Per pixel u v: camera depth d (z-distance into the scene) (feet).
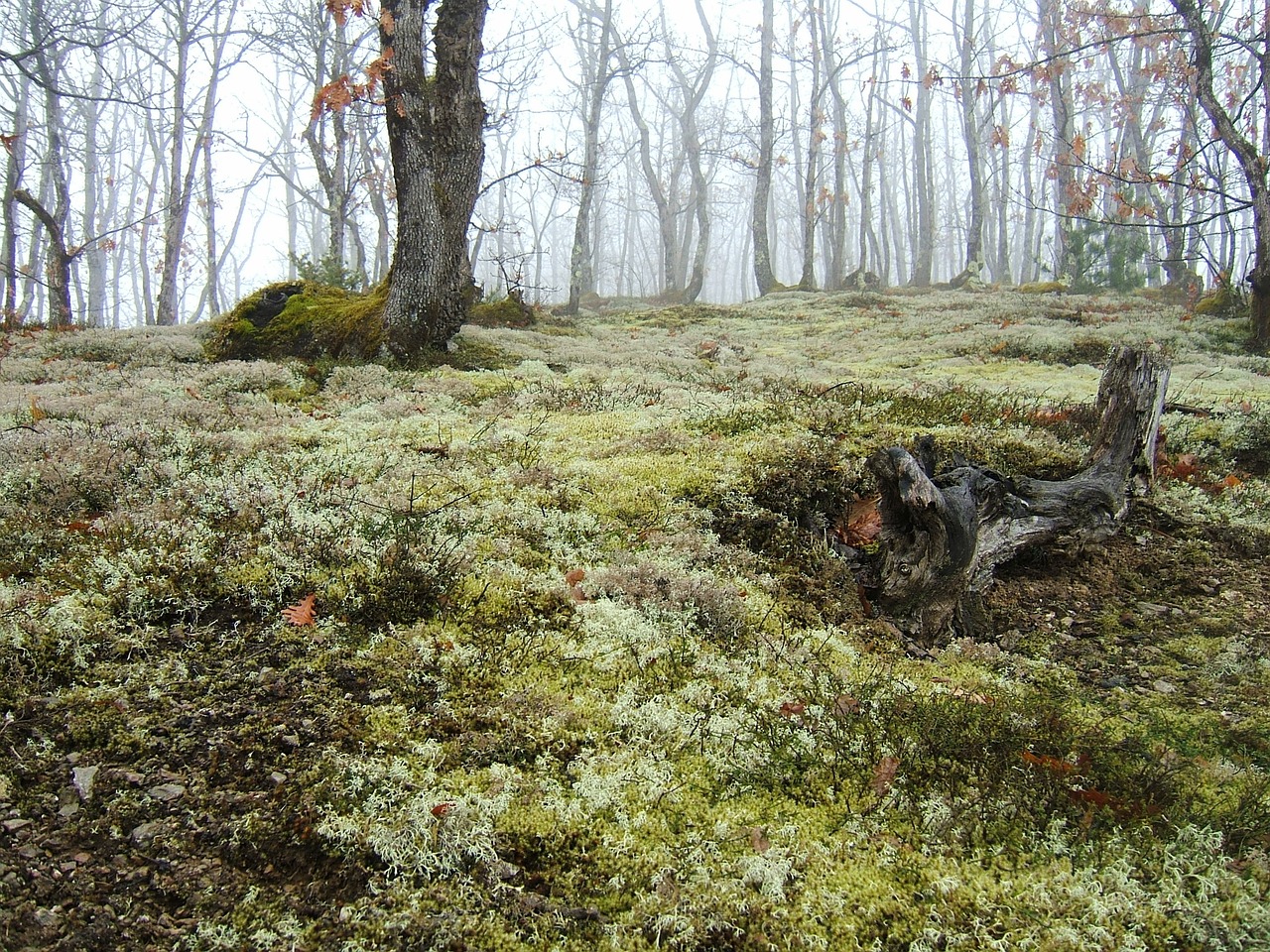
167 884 7.75
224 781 8.89
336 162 67.87
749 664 11.93
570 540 15.26
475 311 47.98
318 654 11.07
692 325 62.90
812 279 99.71
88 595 11.64
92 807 8.45
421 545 13.67
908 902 7.82
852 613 14.35
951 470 17.22
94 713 9.64
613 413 23.70
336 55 69.46
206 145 82.79
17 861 7.75
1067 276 78.18
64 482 15.55
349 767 9.07
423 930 7.36
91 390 25.49
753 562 15.33
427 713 10.15
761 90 99.35
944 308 62.54
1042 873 8.05
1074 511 16.72
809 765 9.74
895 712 10.64
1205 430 23.21
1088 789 9.16
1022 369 35.32
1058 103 86.48
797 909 7.77
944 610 14.20
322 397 26.16
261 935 7.28
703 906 7.68
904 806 9.09
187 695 10.11
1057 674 12.88
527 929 7.50
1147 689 12.56
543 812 8.77
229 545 13.20
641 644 12.05
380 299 33.22
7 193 63.36
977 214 92.99
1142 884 7.89
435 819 8.41
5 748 9.04
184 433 19.29
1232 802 9.12
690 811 8.96
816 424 21.30
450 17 31.50
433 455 19.25
